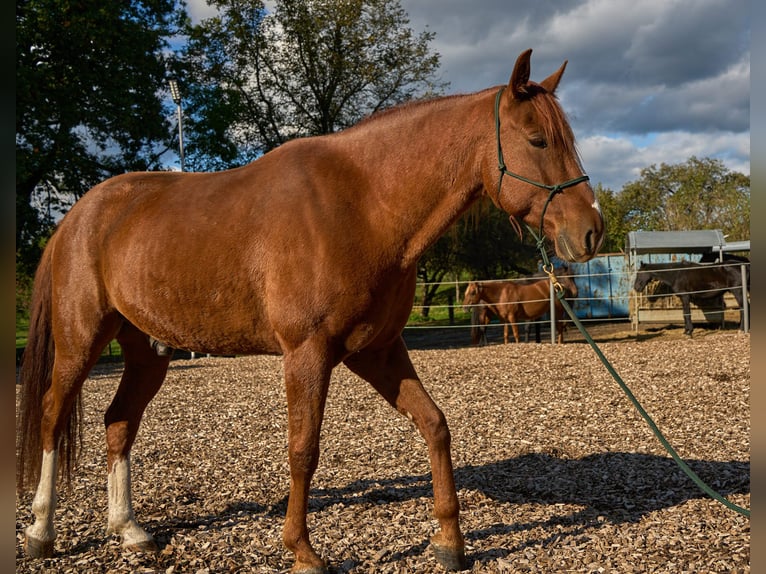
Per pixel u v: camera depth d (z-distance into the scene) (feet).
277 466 16.17
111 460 11.28
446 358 40.81
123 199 11.35
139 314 10.69
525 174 9.03
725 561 9.32
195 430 21.13
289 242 9.25
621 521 11.30
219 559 10.11
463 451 17.19
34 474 11.03
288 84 74.28
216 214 10.12
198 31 71.41
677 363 32.83
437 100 9.95
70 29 50.83
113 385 33.30
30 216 53.31
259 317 9.80
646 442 17.39
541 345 46.47
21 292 49.26
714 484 13.41
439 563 9.69
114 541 11.00
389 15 70.23
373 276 9.12
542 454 16.46
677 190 145.79
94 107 55.52
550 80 9.48
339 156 9.75
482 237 80.89
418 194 9.31
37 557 10.47
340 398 26.09
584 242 8.70
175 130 66.33
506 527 11.24
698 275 52.75
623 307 66.03
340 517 11.94
